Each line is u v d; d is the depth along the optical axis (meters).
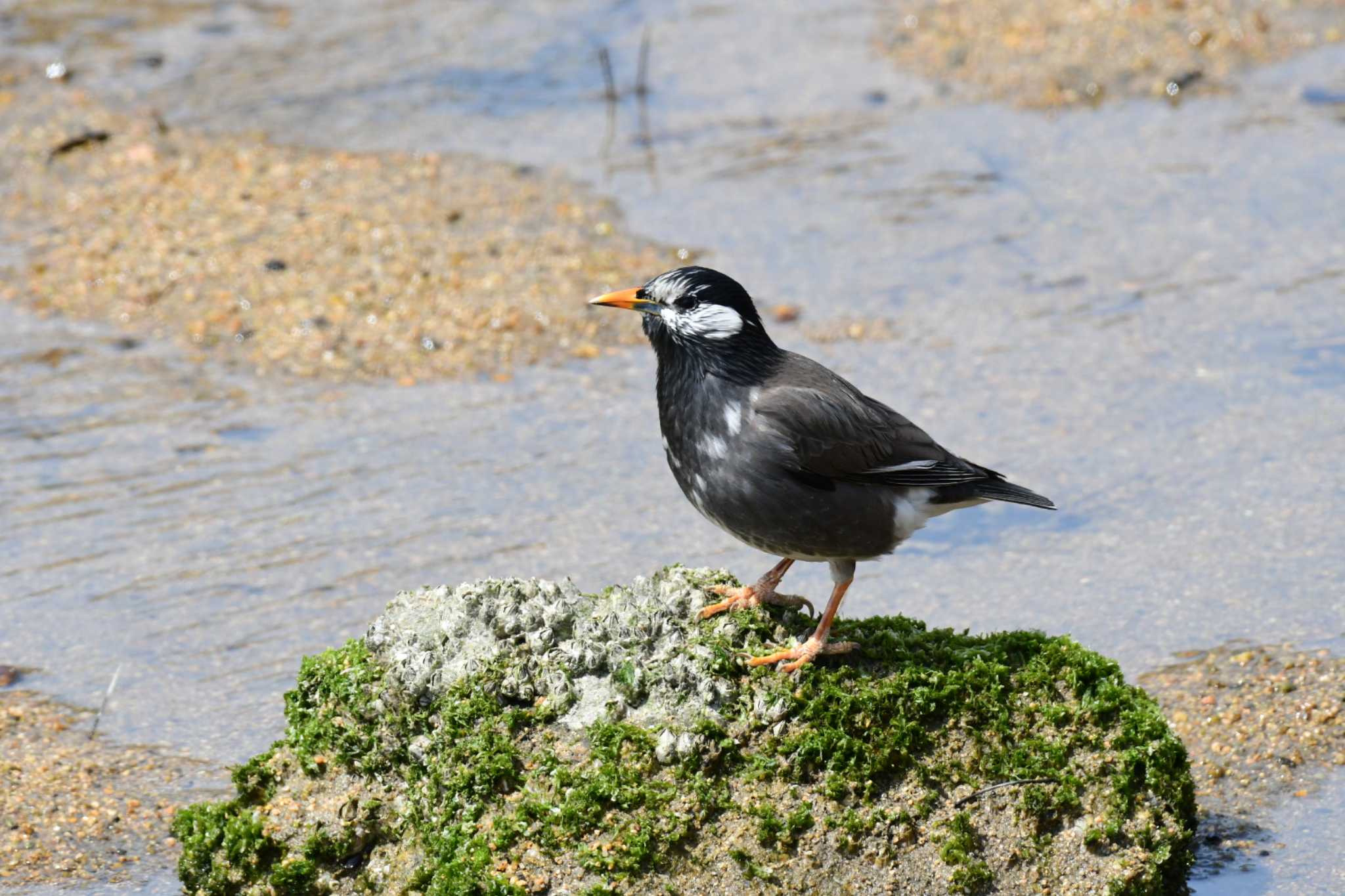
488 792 8.51
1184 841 8.78
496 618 9.03
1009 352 15.31
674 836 8.25
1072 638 11.17
